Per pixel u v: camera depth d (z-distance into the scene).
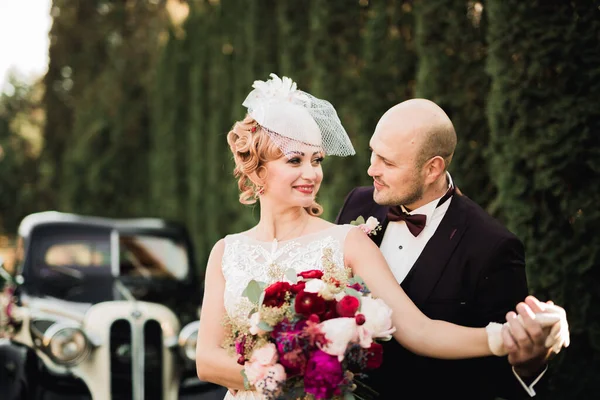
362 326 2.25
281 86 2.71
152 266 6.18
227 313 2.68
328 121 2.71
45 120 13.76
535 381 2.61
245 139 2.71
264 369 2.23
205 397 5.12
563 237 3.88
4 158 17.94
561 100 3.85
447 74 4.87
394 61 5.85
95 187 12.04
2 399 4.91
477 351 2.34
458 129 4.78
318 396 2.18
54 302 5.24
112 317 4.99
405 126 2.74
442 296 2.76
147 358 5.01
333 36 6.43
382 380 2.82
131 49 12.44
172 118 10.52
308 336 2.21
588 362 3.80
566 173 3.84
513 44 3.99
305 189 2.67
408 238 2.92
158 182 10.86
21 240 6.04
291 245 2.69
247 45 8.39
